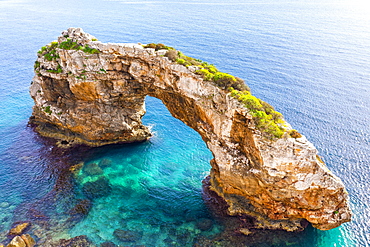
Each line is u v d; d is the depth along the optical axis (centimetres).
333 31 11731
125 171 5334
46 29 13025
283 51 9712
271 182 3794
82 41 5075
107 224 4178
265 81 7769
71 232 4000
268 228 4109
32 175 5100
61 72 5381
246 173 4069
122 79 5094
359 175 4844
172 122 6875
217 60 8938
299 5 17925
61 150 5825
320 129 5947
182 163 5566
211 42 10494
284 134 3575
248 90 4253
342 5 17688
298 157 3522
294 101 6894
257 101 3922
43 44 11131
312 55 9356
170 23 13162
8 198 4562
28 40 11588
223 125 4172
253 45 10275
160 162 5584
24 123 6644
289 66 8612
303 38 10975
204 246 3834
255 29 12244
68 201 4569
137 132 6134
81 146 5969
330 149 5406
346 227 4059
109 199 4669
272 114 3875
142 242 3897
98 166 5434
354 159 5166
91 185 4956
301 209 3950
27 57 9981
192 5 18250
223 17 14550
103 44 4831
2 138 6078
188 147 6012
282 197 3906
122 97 5444
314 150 3472
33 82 6169
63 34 5275
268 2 19450
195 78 4259
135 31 11731
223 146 4319
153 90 5109
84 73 5084
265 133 3616
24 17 15650
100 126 5772
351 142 5578
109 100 5406
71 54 5069
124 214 4378
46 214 4291
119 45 4697
